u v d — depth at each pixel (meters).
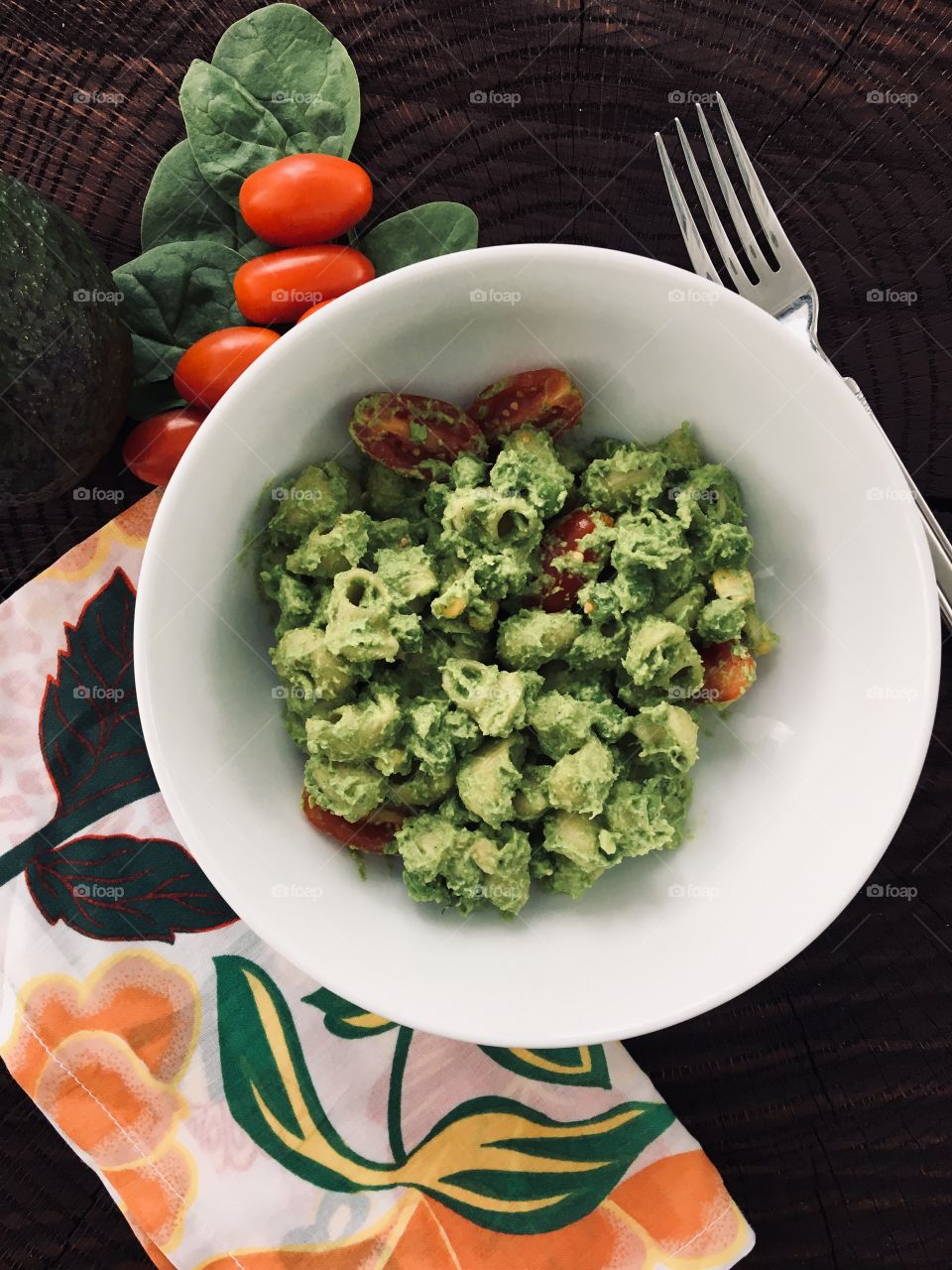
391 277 0.21
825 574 0.24
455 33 0.28
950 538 0.29
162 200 0.28
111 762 0.29
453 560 0.23
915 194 0.29
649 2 0.28
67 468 0.26
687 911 0.25
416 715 0.23
